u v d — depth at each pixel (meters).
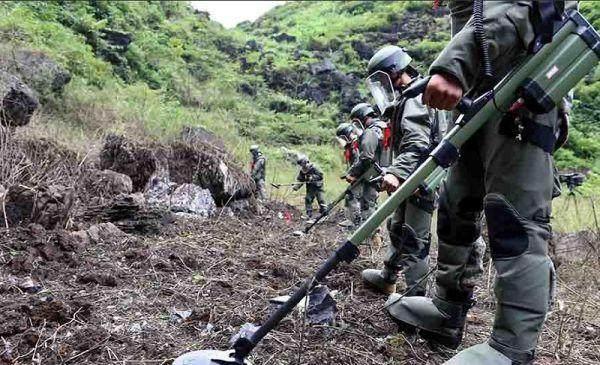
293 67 24.81
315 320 2.39
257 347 2.12
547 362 2.29
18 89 6.16
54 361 1.95
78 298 2.55
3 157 4.30
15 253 3.02
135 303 2.56
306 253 4.14
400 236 2.92
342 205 9.57
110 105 11.30
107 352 2.03
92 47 16.39
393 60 2.75
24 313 2.26
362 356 2.16
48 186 3.78
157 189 5.82
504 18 1.49
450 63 1.52
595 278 3.82
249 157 11.47
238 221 5.73
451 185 2.03
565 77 1.57
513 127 1.64
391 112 2.81
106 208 4.32
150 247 3.61
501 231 1.69
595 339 2.60
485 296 3.29
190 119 12.97
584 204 6.71
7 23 11.73
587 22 1.59
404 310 2.40
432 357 2.25
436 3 2.07
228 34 27.78
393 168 2.65
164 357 2.02
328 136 19.81
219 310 2.52
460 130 1.66
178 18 26.31
